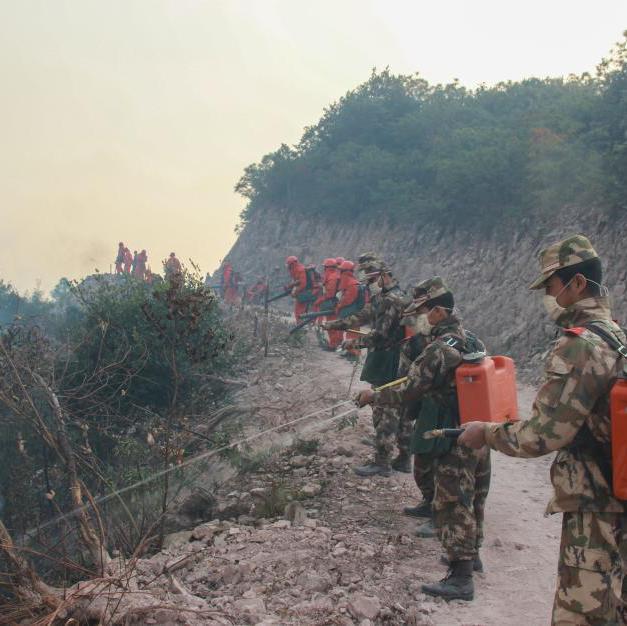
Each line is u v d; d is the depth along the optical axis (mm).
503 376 4312
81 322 10992
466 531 4355
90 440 8273
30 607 3754
